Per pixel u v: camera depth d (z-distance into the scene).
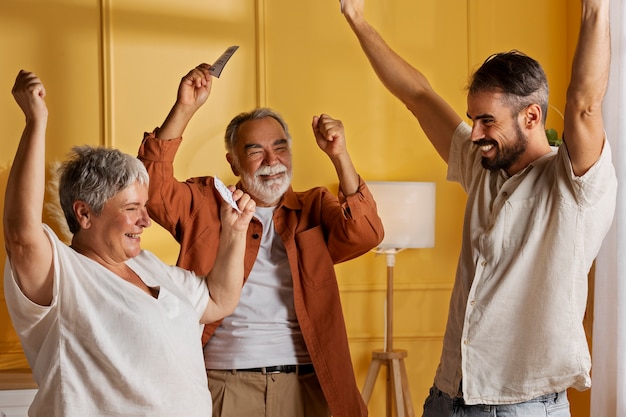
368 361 4.67
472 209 2.73
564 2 4.85
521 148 2.61
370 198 3.24
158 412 2.23
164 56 4.52
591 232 2.53
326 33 4.67
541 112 2.62
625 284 3.94
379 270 4.70
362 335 4.66
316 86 4.65
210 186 3.31
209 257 3.18
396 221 4.32
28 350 2.28
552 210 2.54
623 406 3.92
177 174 4.51
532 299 2.56
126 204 2.34
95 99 4.46
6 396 3.62
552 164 2.58
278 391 3.04
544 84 2.62
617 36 4.04
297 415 3.07
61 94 4.43
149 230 4.50
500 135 2.60
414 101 3.10
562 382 2.58
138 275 2.47
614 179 2.52
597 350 4.07
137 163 2.39
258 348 3.05
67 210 2.37
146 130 4.49
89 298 2.23
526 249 2.55
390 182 4.32
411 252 4.73
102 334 2.20
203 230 3.20
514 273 2.57
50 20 4.43
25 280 2.15
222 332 3.09
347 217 3.20
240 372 3.03
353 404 3.09
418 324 4.71
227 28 4.58
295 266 3.12
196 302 2.62
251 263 3.13
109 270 2.32
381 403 4.67
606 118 4.10
